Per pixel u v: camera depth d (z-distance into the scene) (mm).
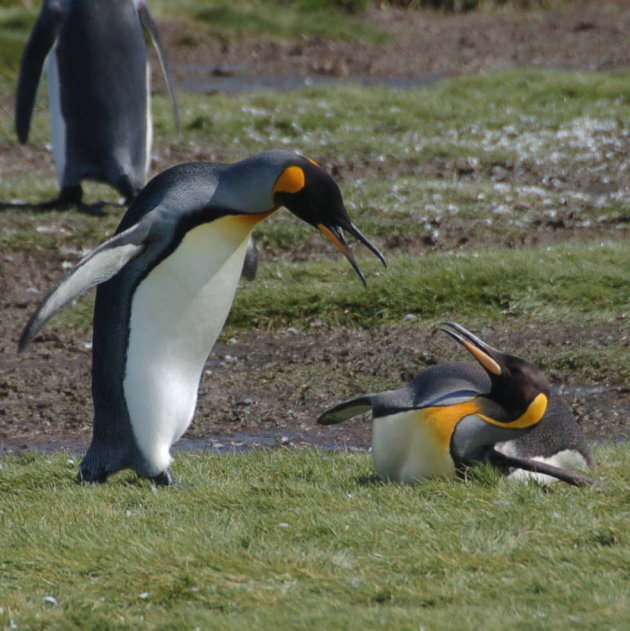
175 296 9547
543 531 7867
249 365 15117
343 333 16109
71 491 9547
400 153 25141
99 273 9148
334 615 6551
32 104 21391
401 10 48781
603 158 24609
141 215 9477
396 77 37062
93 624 6656
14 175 24281
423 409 8945
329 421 9945
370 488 9141
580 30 43938
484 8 49000
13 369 15055
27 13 39844
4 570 7586
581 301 16391
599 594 6789
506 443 9375
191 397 10125
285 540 7926
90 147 21062
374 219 20422
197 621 6578
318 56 39906
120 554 7723
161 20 42312
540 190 22141
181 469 10578
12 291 17969
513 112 28875
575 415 12891
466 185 22328
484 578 7137
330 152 25375
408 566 7379
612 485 8961
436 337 15672
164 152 25672
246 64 38469
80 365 15258
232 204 9445
